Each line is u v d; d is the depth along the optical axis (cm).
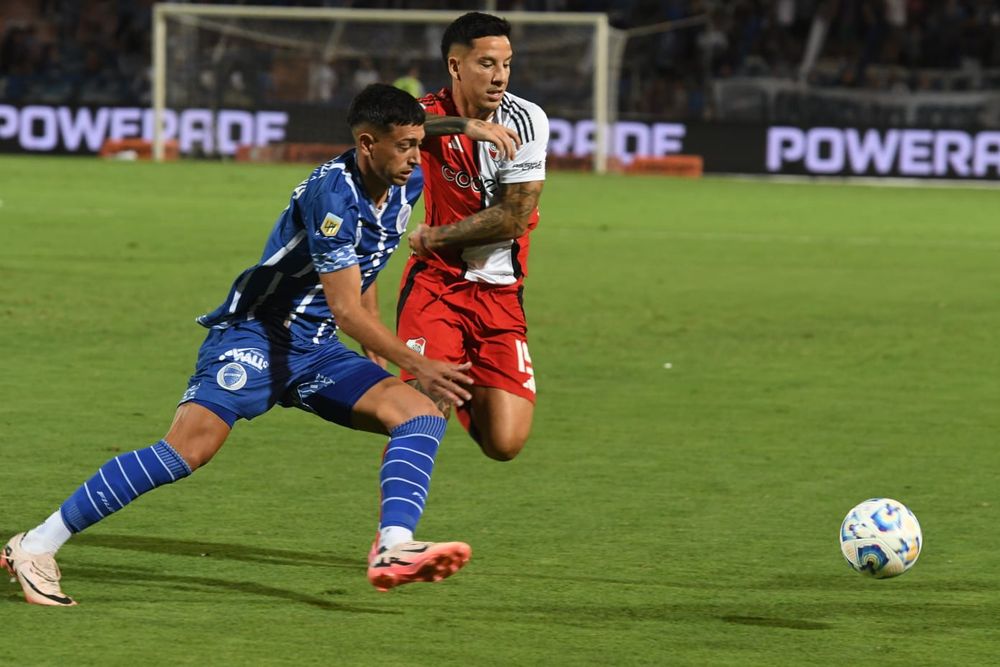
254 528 2059
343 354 1772
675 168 11400
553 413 2966
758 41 13112
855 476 2462
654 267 5606
